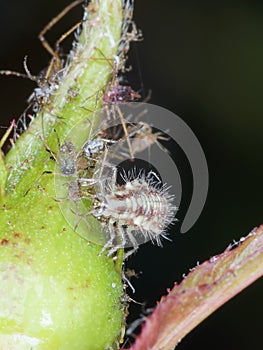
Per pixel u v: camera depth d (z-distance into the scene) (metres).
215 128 0.15
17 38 0.14
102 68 0.07
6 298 0.07
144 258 0.13
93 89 0.07
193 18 0.15
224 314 0.14
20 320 0.07
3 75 0.13
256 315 0.14
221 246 0.14
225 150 0.15
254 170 0.15
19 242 0.07
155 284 0.13
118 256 0.07
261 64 0.15
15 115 0.13
